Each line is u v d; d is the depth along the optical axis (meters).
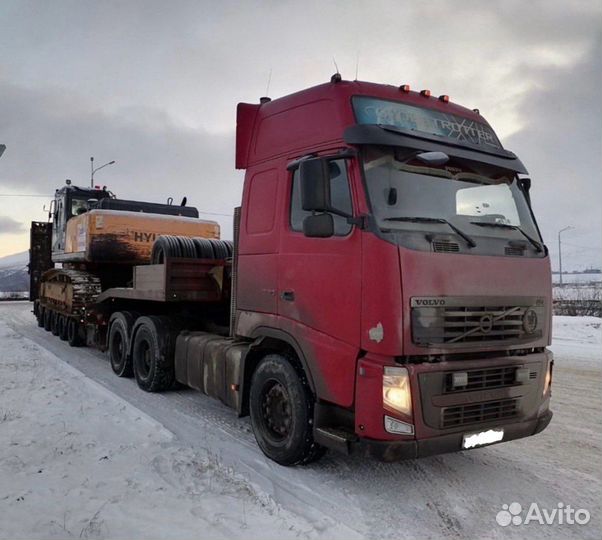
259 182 5.20
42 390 7.34
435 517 3.83
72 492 4.00
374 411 3.82
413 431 3.78
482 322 4.08
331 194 4.34
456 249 4.11
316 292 4.38
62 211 12.82
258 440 5.02
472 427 4.03
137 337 7.96
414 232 4.00
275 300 4.85
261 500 3.96
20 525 3.48
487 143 4.98
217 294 7.32
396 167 4.21
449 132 4.76
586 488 4.34
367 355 3.95
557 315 20.09
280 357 4.84
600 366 9.51
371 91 4.57
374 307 3.85
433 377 3.85
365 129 4.11
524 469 4.73
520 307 4.32
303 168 4.12
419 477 4.54
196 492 4.08
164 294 6.99
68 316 11.80
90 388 7.54
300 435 4.53
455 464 4.84
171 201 12.16
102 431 5.56
